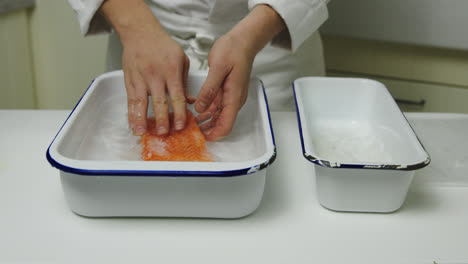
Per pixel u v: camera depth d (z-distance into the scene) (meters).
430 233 0.46
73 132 0.49
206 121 0.62
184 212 0.46
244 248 0.44
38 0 1.29
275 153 0.44
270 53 0.79
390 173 0.45
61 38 1.34
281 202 0.50
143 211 0.46
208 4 0.70
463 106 1.15
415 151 0.48
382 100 0.63
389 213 0.49
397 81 1.19
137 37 0.58
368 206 0.48
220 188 0.44
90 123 0.56
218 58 0.54
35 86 1.42
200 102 0.54
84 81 1.40
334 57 1.22
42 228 0.45
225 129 0.55
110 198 0.44
